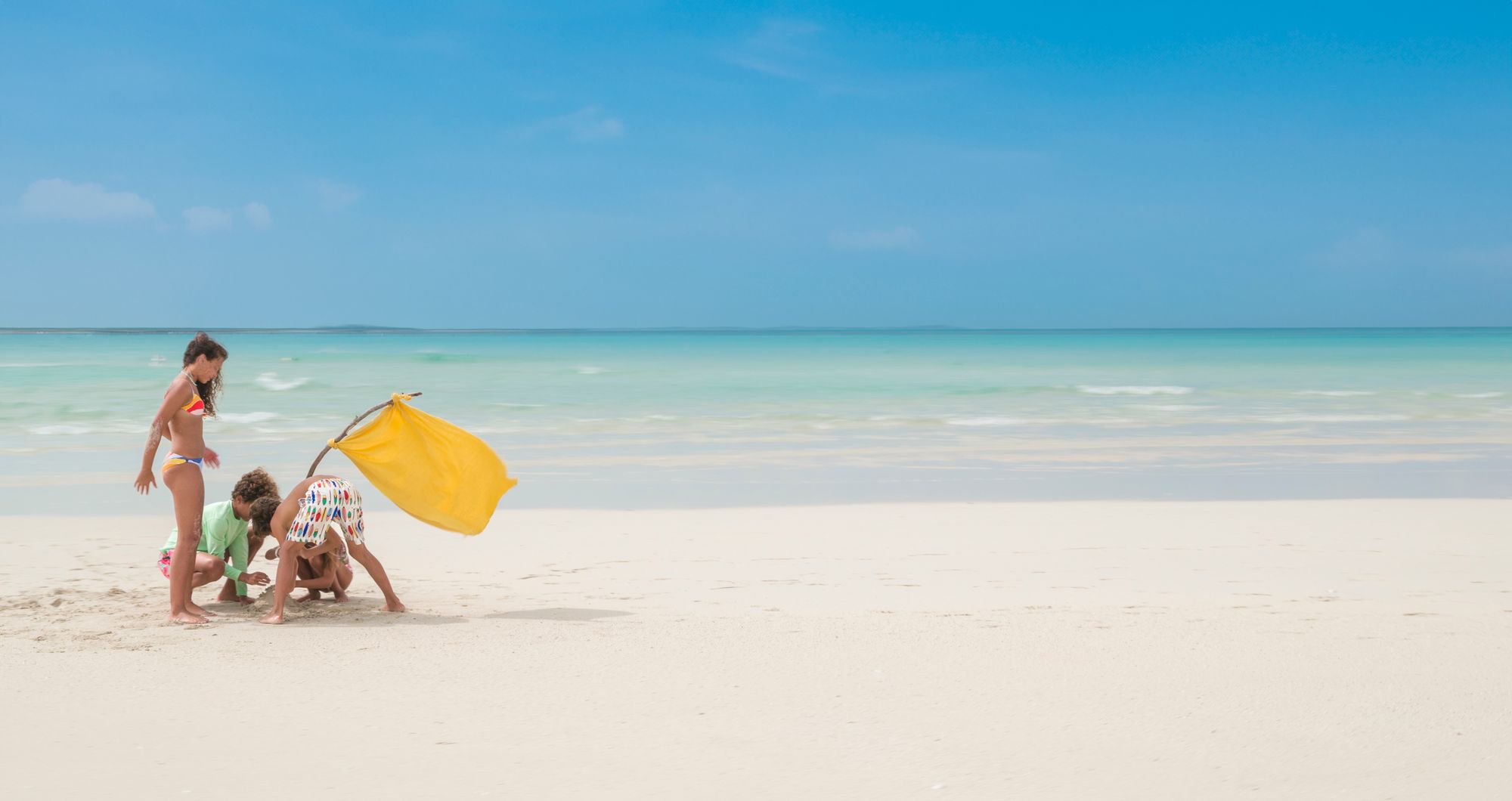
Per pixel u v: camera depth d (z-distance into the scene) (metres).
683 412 22.28
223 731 3.89
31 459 14.44
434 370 39.09
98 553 8.23
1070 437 17.91
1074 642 5.23
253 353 61.22
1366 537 9.16
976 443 17.08
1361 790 3.33
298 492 5.74
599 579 7.46
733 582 7.38
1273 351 63.69
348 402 23.84
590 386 30.39
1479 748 3.70
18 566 7.69
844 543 8.98
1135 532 9.47
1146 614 5.95
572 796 3.30
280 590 5.71
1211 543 8.91
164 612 5.97
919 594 6.98
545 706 4.20
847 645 5.18
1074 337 163.75
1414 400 25.05
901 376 36.72
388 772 3.50
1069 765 3.56
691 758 3.63
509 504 11.25
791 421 20.45
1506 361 46.25
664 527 9.71
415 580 7.37
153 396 24.36
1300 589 7.11
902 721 4.02
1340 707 4.16
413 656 4.96
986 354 63.41
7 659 4.85
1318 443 17.03
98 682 4.48
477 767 3.54
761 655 4.98
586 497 11.75
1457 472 13.80
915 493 12.08
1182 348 73.44
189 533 5.73
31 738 3.80
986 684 4.50
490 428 19.23
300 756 3.64
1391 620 5.74
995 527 9.76
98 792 3.31
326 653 5.01
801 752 3.69
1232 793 3.31
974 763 3.58
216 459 5.91
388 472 5.99
